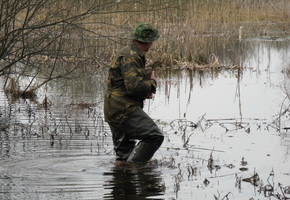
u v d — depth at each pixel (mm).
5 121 11758
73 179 7676
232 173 7957
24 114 12531
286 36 29250
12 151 9219
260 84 16672
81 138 10172
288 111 12180
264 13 34000
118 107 8445
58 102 14039
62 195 6914
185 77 18562
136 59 8328
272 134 10492
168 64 21062
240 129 10938
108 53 19078
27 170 8125
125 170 8156
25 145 9648
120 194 6965
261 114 12344
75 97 14719
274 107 13070
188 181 7586
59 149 9367
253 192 7066
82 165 8422
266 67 20516
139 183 7488
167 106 13391
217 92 15367
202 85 16703
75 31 13578
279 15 34125
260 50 24812
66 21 11383
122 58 8367
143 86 8258
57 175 7871
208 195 6945
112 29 19797
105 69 18047
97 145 9672
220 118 11984
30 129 10859
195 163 8531
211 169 8180
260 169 8148
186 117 12148
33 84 15828
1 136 10328
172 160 8617
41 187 7273
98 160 8719
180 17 26078
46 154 9047
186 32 26609
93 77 17156
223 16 30797
